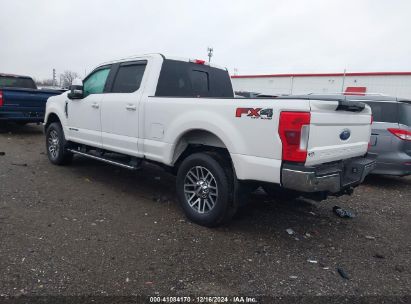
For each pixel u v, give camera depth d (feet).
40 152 28.68
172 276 10.57
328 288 10.41
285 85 114.83
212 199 14.14
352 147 14.08
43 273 10.30
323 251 12.87
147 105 16.17
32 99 35.81
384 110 22.03
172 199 17.84
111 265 10.99
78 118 20.92
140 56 17.80
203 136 14.73
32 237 12.59
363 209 18.07
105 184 19.99
